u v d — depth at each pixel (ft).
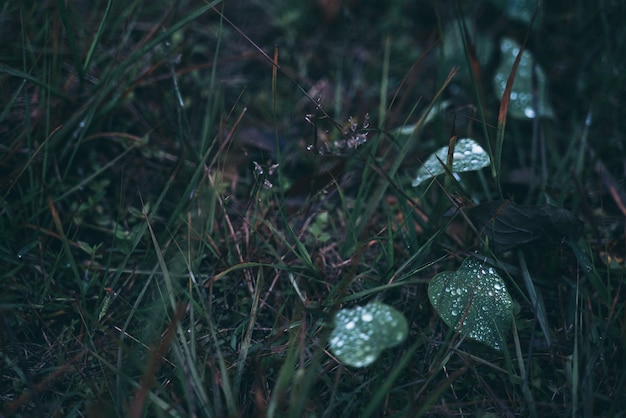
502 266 1.52
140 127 1.88
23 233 1.62
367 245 1.58
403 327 1.29
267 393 1.40
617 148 1.89
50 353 1.47
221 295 1.59
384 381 1.41
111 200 1.76
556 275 1.60
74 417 1.35
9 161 1.70
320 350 1.32
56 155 1.73
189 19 1.70
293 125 1.98
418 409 1.29
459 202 1.58
